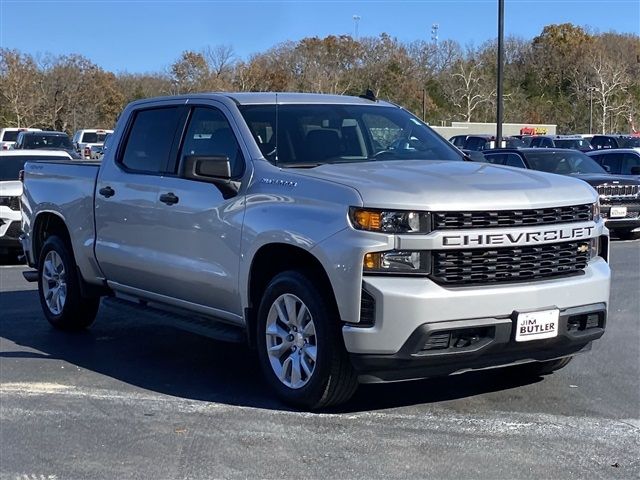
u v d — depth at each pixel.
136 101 7.80
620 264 13.25
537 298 5.52
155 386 6.68
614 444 5.25
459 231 5.34
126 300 7.78
